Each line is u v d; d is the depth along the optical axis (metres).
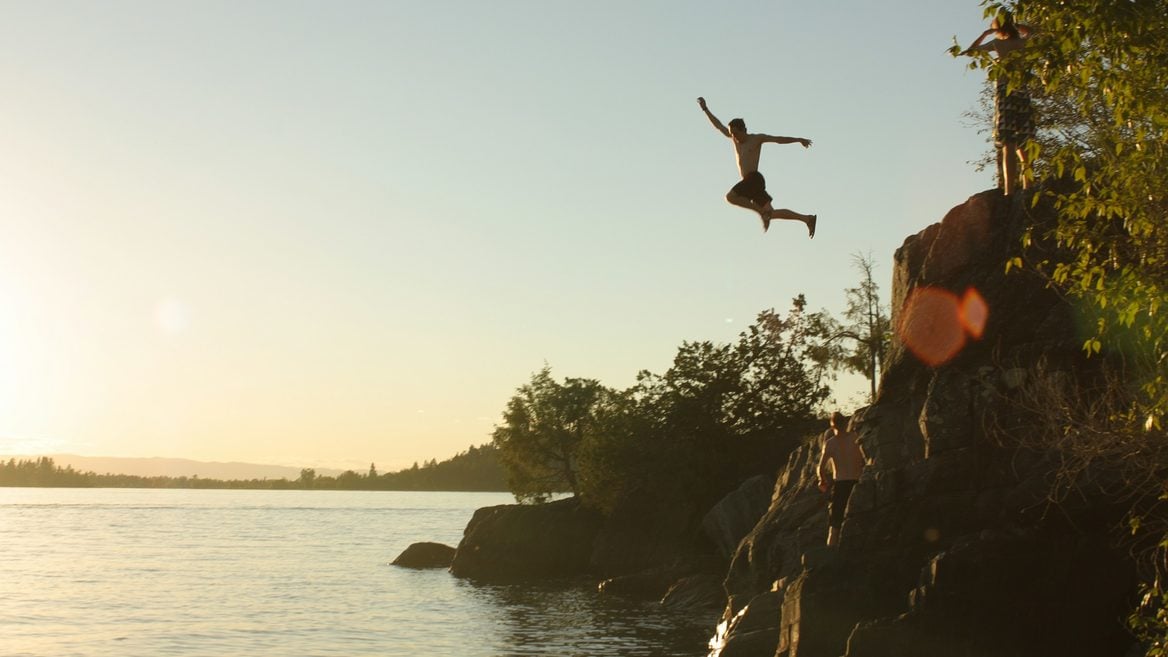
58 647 33.72
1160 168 11.38
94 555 80.25
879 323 54.03
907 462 21.48
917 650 17.27
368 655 31.39
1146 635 14.28
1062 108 18.09
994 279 20.86
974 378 20.36
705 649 30.02
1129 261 12.09
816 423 62.19
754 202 15.04
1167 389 12.69
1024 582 17.23
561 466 81.50
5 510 187.00
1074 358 19.02
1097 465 17.31
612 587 48.00
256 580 59.19
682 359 65.00
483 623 38.22
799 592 19.56
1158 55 10.53
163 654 32.03
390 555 82.69
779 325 65.25
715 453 60.00
